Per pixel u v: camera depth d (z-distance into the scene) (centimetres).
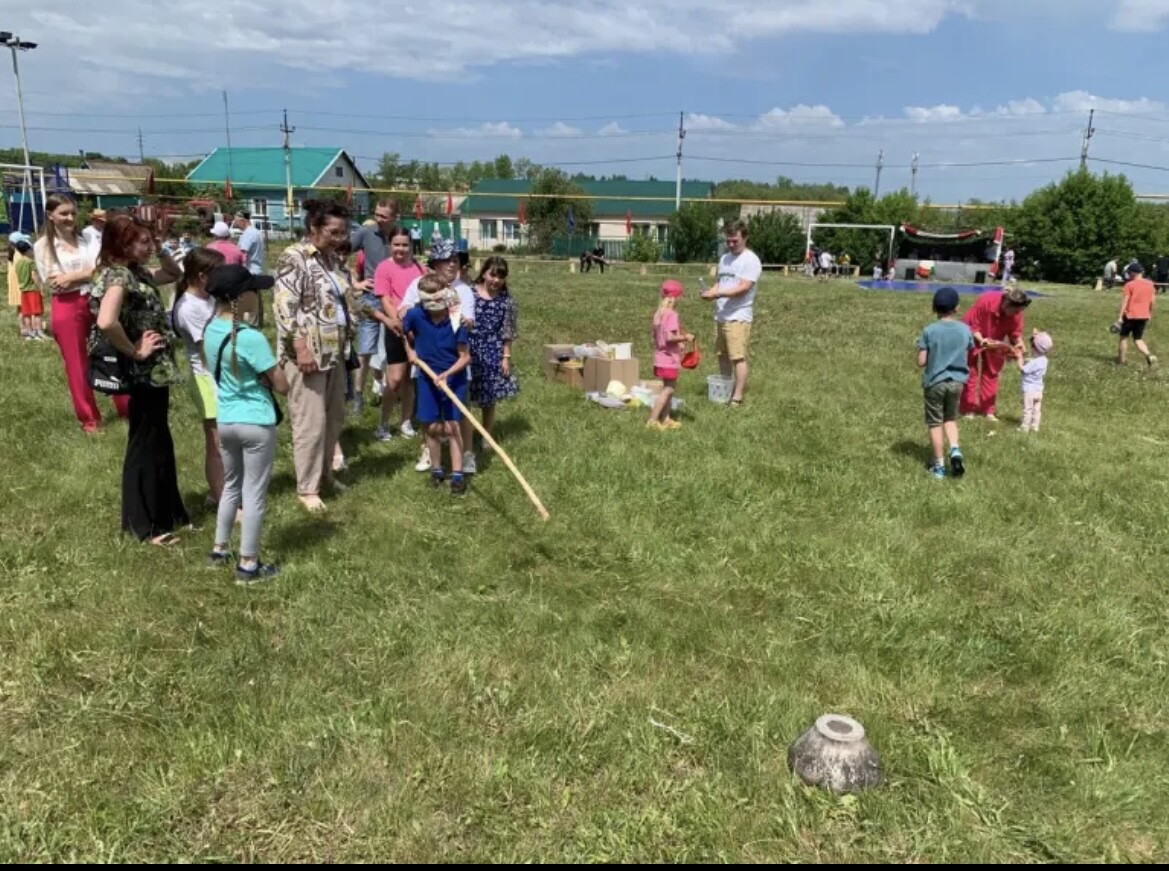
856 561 519
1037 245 4928
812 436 804
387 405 721
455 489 604
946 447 781
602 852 283
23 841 276
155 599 432
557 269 4334
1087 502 639
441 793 307
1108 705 377
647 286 2884
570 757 328
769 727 350
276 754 321
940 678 394
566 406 879
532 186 6612
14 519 525
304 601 439
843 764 318
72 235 687
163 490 506
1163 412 1007
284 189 6500
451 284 600
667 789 313
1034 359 859
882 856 287
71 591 438
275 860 276
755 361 1252
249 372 434
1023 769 333
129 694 356
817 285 3631
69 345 689
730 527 567
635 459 699
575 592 467
